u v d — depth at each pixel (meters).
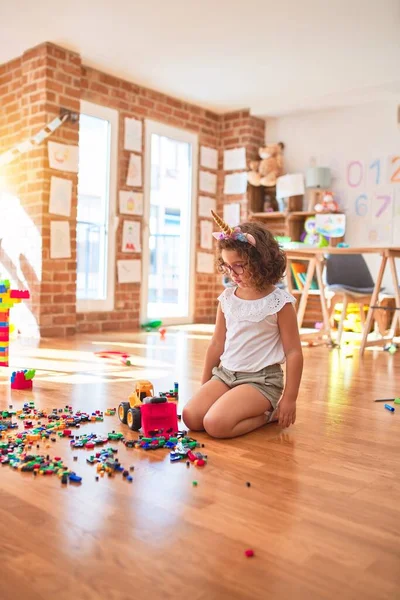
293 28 4.19
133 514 1.22
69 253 4.70
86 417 1.97
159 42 4.47
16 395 2.34
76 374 2.86
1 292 3.00
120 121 5.29
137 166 5.45
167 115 5.74
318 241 5.70
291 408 1.86
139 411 1.83
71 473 1.42
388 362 3.54
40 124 4.51
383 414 2.21
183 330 5.29
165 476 1.46
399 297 4.02
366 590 0.96
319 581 0.98
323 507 1.30
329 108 5.84
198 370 3.07
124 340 4.39
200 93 5.70
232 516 1.23
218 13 3.96
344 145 5.80
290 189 5.88
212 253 6.36
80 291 5.06
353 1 3.76
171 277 5.96
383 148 5.55
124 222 5.36
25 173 4.63
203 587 0.95
